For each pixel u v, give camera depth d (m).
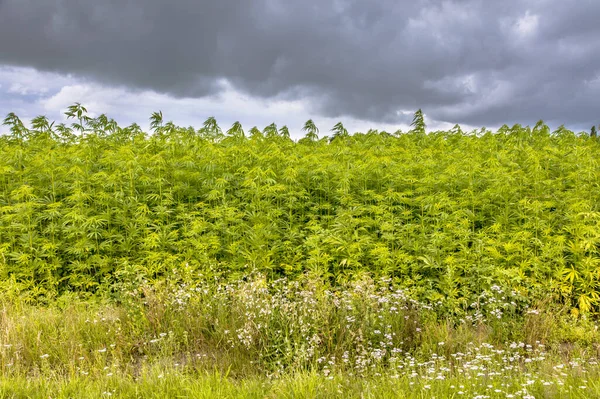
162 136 12.14
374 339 5.48
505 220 8.30
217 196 9.18
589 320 6.44
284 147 12.52
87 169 9.77
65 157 10.33
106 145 11.77
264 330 5.48
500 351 5.02
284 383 4.34
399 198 8.95
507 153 11.82
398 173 9.91
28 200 8.97
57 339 5.64
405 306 6.34
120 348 5.39
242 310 5.89
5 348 5.25
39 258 7.80
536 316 5.97
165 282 7.14
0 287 7.14
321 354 5.27
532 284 6.71
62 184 9.35
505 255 7.59
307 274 7.13
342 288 6.98
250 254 7.70
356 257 7.53
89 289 7.83
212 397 4.06
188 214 8.70
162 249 8.03
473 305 6.36
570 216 7.75
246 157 10.85
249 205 8.98
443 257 7.59
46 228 8.50
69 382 4.57
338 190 9.27
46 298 7.08
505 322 6.04
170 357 5.22
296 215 9.38
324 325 5.54
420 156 11.54
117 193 8.76
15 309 6.51
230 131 13.45
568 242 7.53
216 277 7.11
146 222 8.41
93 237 8.40
